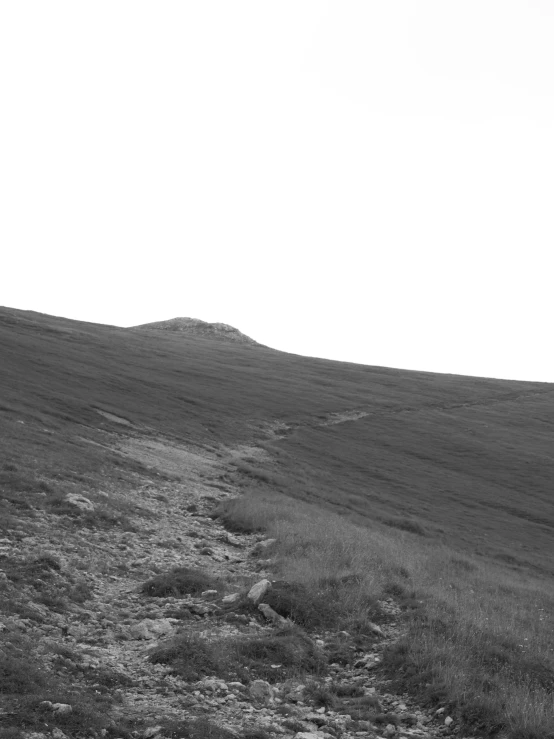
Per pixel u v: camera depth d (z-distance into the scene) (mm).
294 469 59594
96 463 38594
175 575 20156
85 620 15977
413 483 66438
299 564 22391
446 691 13078
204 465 50438
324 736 11266
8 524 22141
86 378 74938
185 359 118000
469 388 129625
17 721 10023
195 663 13664
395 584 20531
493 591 26359
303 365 137375
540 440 93250
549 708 12273
